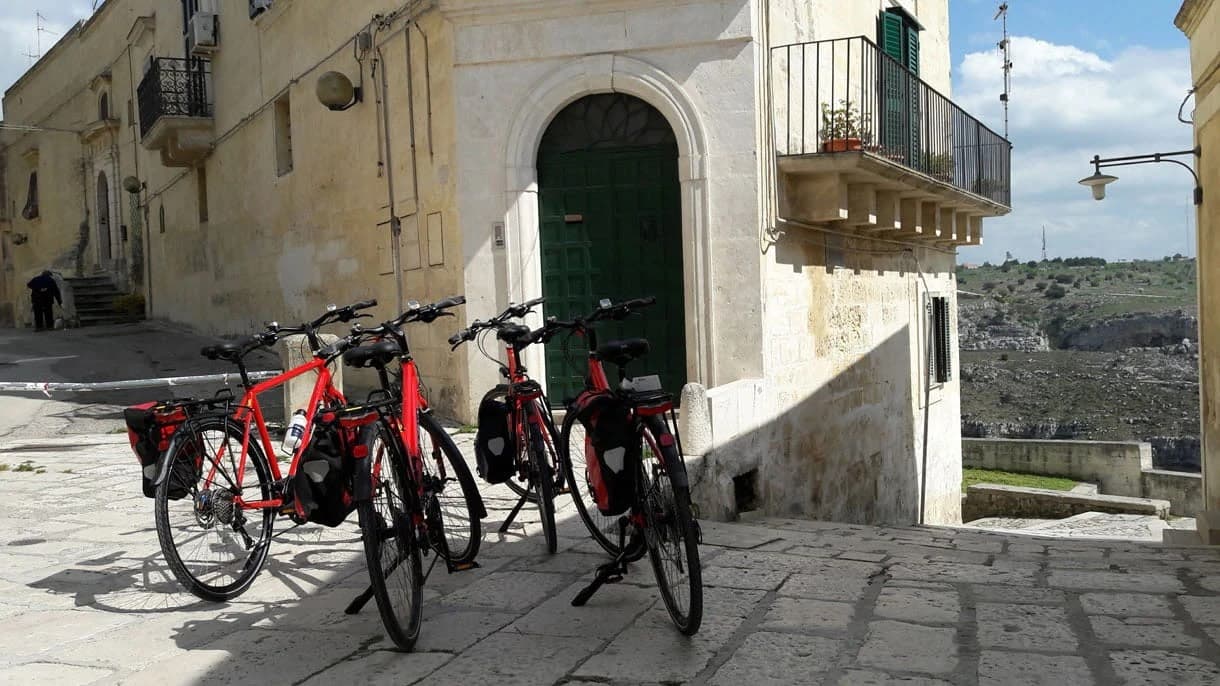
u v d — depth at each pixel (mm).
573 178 10688
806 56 11508
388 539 4004
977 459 23828
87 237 29375
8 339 21703
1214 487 10031
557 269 10711
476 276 10633
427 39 11203
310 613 4621
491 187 10562
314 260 14672
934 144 13492
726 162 10156
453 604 4699
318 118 14203
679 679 3709
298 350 8812
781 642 4121
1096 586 5156
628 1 10203
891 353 14383
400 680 3740
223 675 3826
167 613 4703
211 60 19203
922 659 3906
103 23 27344
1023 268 118688
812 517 11148
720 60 10141
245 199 17703
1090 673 3744
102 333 22078
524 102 10469
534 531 6125
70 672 3916
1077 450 22625
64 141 30703
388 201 12305
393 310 12344
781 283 10672
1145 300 86000
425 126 11344
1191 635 4234
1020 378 57000
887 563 5742
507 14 10430
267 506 4898
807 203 10992
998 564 5883
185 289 21719
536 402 5547
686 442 7648
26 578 5441
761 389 9492
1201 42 10125
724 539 6461
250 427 4992
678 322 10539
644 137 10547
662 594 4262
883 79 11250
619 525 4766
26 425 11742
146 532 6508
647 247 10570
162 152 20469
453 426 10719
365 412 4117
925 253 16250
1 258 36250
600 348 4633
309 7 14258
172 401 4816
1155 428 46500
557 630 4297
